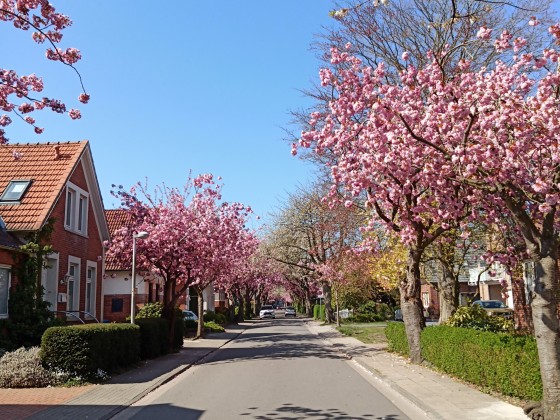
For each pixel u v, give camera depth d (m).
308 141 12.34
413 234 13.71
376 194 12.95
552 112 8.79
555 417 7.48
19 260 15.70
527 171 9.31
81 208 20.95
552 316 7.77
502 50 9.88
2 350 13.69
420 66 16.88
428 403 9.46
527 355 8.66
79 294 20.08
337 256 36.28
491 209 11.60
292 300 99.44
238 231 25.78
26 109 9.35
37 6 8.40
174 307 21.50
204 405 10.16
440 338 13.34
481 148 9.42
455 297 18.62
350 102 11.49
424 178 11.27
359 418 8.75
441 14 16.42
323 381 13.09
